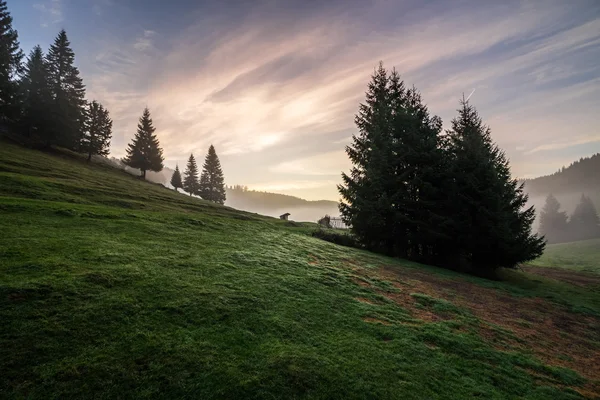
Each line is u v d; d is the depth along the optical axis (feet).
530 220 69.15
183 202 130.21
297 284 33.45
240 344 19.66
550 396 20.08
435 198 72.33
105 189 104.73
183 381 15.61
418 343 24.40
